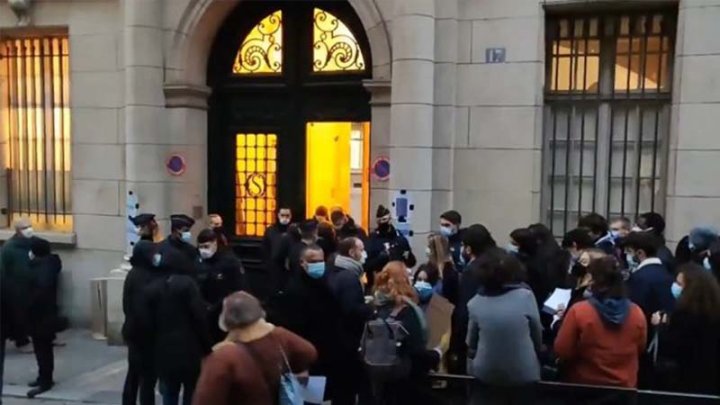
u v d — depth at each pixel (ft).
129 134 29.89
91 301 31.27
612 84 26.61
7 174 33.60
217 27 31.42
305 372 12.87
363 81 28.50
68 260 32.30
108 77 31.22
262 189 32.30
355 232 26.17
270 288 28.04
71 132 32.07
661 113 26.12
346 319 18.39
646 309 16.30
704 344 14.56
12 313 23.38
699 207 24.63
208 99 32.01
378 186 28.22
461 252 21.50
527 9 26.27
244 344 12.17
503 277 14.30
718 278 16.40
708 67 24.31
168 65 30.40
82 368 26.58
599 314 13.99
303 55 31.42
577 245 18.98
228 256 20.77
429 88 26.55
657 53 26.02
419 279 18.44
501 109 26.76
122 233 31.37
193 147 31.04
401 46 26.35
